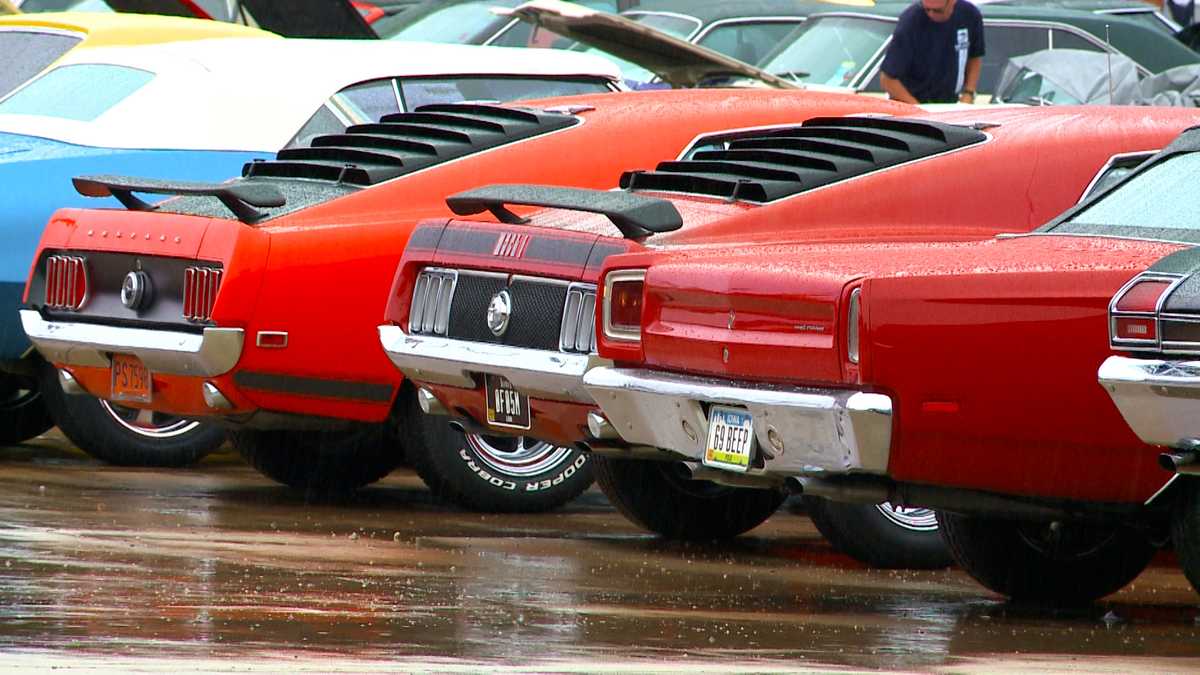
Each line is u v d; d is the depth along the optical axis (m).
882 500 20.25
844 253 21.38
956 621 21.02
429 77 33.47
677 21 58.19
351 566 23.08
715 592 22.52
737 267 21.16
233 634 18.23
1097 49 52.50
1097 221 22.30
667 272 22.06
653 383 21.94
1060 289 19.61
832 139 26.38
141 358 27.48
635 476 26.31
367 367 27.75
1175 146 22.95
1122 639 20.08
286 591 20.92
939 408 19.70
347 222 27.84
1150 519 20.66
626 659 17.78
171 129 31.94
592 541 26.59
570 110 30.28
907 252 21.17
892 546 24.92
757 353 20.72
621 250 23.61
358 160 29.38
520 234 24.78
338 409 27.88
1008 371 19.67
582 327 23.97
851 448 19.80
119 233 27.86
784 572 24.44
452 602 20.75
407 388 28.19
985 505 20.27
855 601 22.27
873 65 52.12
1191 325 18.06
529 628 19.30
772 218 24.62
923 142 25.73
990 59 52.31
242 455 30.72
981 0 59.78
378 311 27.75
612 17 43.84
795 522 29.70
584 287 23.95
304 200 28.12
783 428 20.42
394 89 33.16
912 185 25.34
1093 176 25.94
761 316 20.78
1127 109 27.14
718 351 21.20
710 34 58.00
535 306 24.50
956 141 25.86
